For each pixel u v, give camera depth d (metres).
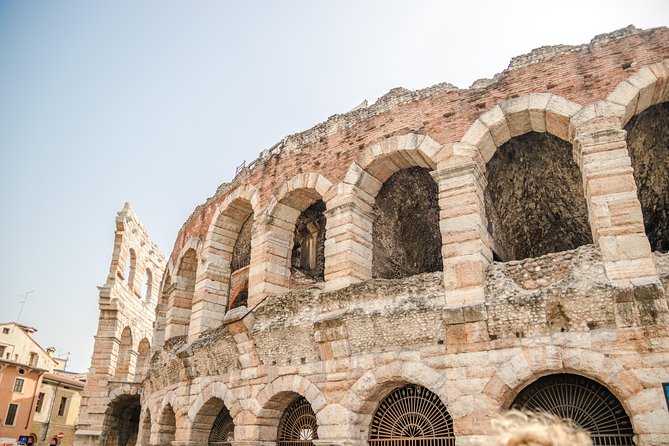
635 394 13.80
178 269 31.38
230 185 28.64
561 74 18.59
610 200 15.91
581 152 17.06
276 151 26.41
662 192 21.88
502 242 24.11
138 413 42.28
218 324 26.94
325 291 20.27
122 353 43.66
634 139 20.95
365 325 18.16
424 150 19.98
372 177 21.92
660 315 14.08
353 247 20.67
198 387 23.80
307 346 19.83
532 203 24.33
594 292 14.85
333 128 23.61
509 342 15.62
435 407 17.25
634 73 17.44
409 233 26.92
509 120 19.03
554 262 16.28
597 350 14.51
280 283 23.66
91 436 37.44
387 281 18.75
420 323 17.30
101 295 40.06
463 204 18.23
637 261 14.98
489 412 15.30
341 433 17.73
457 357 16.23
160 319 34.28
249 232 30.45
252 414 20.66
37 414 60.69
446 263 17.62
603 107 17.28
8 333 64.12
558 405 15.43
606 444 14.51
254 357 21.31
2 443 52.56
